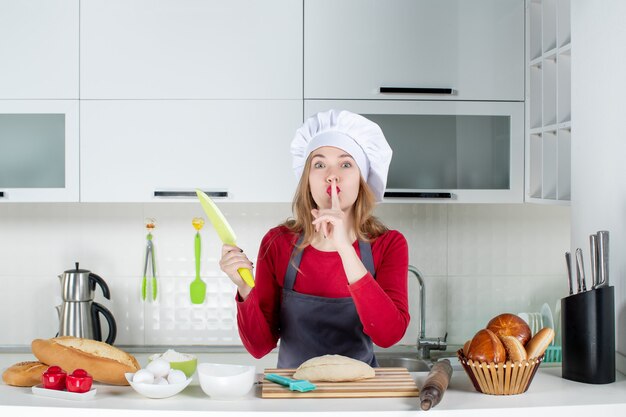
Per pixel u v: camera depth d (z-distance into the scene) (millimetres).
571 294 1520
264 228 2920
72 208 2912
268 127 2555
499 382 1330
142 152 2549
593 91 1785
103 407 1228
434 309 2965
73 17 2533
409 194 2568
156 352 2850
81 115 2539
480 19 2586
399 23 2564
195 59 2541
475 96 2590
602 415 1283
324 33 2553
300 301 1723
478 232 2973
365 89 2564
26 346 2881
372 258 1734
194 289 2895
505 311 2977
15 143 2555
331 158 1653
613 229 1674
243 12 2537
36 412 1229
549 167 2449
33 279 2912
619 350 1631
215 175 2555
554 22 2426
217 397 1289
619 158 1640
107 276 2912
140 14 2535
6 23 2529
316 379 1358
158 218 2912
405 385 1332
